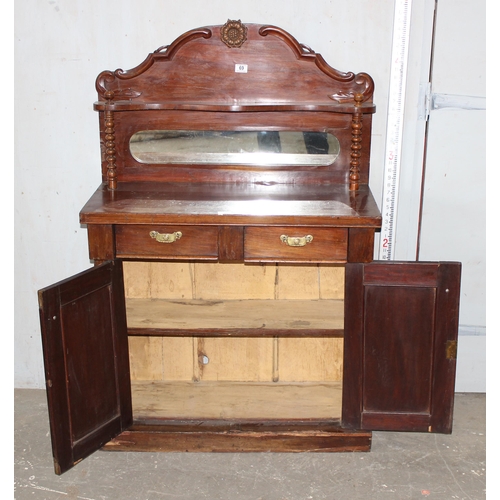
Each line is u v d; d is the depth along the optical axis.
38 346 3.11
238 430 2.60
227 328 2.54
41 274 3.01
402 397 2.53
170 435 2.61
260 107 2.50
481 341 3.03
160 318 2.65
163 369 3.02
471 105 2.71
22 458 2.62
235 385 2.95
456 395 3.10
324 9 2.61
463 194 2.83
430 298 2.42
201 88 2.62
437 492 2.40
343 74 2.57
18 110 2.77
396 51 2.62
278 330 2.52
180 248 2.39
